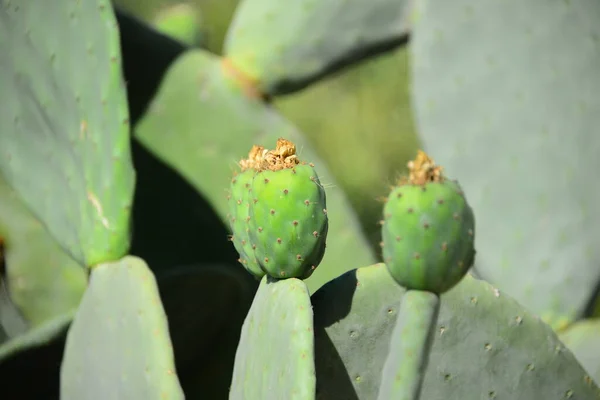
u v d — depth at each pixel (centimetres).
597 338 152
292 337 114
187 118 171
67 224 150
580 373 127
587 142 159
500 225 160
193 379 168
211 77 172
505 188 161
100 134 144
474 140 162
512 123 161
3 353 153
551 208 159
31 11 148
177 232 172
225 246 172
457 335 124
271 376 116
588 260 158
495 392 126
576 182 159
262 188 115
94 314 143
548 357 126
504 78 161
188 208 172
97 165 145
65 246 150
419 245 109
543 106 160
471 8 162
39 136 151
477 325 125
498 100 162
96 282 143
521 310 126
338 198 172
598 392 128
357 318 122
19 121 152
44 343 153
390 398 110
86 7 145
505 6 161
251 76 172
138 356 137
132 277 140
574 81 160
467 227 110
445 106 164
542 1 160
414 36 165
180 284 155
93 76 145
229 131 171
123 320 139
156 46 172
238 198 119
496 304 125
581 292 158
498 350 125
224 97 172
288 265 116
